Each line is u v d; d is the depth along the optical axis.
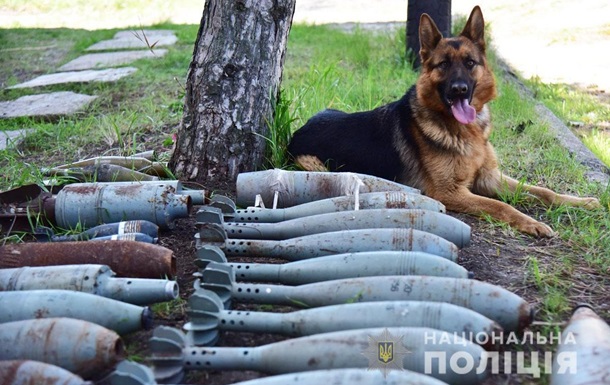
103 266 3.40
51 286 3.32
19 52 13.12
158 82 9.77
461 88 5.38
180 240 4.50
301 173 4.93
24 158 6.70
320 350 2.71
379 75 9.64
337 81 7.94
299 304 3.32
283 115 5.91
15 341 2.84
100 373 2.87
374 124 5.96
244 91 5.47
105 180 5.22
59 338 2.83
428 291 3.18
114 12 18.77
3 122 8.13
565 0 17.00
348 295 3.22
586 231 4.82
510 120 7.74
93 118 7.84
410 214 4.04
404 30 11.49
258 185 4.86
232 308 3.56
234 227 4.18
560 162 6.46
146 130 7.39
